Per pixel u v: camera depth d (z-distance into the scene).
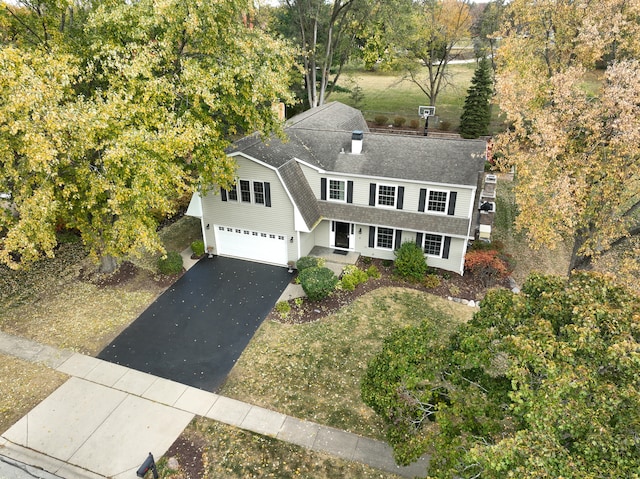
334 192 22.56
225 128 20.38
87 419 13.88
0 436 13.22
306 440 13.31
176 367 16.16
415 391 10.28
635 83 15.08
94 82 17.12
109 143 14.69
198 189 19.94
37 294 19.92
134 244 16.78
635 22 18.78
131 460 12.59
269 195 21.25
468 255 20.88
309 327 18.30
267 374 15.87
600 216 17.12
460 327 10.46
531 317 9.46
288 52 18.86
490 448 7.27
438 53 46.12
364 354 16.78
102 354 16.69
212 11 15.70
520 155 17.75
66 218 18.06
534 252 24.17
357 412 14.29
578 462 6.81
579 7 20.83
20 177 15.15
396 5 36.22
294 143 23.83
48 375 15.56
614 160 15.95
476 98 37.91
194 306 19.56
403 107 50.88
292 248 22.25
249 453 12.88
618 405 7.30
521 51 24.08
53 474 12.13
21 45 15.95
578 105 16.92
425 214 21.31
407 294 20.39
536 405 7.41
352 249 23.67
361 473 12.31
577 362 8.03
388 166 21.58
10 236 14.23
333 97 55.84
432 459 9.13
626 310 8.88
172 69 16.70
